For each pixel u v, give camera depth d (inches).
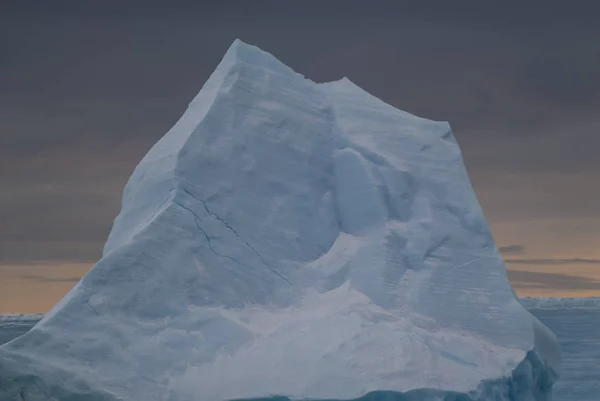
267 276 5861.2
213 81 6466.5
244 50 6525.6
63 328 5433.1
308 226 6107.3
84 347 5403.5
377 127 6437.0
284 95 6461.6
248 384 5305.1
